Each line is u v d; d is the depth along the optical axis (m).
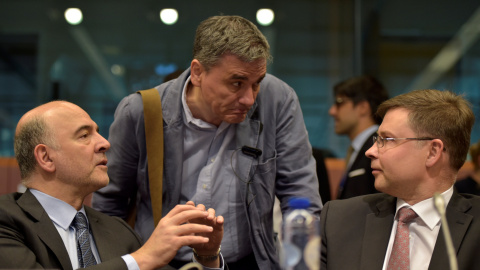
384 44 8.25
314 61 8.29
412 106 1.98
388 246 1.98
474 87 8.03
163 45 8.22
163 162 2.26
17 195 2.04
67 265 1.93
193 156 2.26
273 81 2.33
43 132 2.01
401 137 1.96
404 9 8.26
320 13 8.36
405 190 1.97
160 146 2.25
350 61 8.30
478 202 1.96
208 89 2.05
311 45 8.31
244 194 2.23
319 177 3.05
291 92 2.36
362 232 2.04
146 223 2.32
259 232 2.25
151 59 8.20
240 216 2.25
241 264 2.26
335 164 4.11
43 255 1.90
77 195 2.05
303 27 8.33
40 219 1.95
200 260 2.07
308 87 8.26
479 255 1.85
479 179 3.89
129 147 2.30
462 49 8.13
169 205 2.27
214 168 2.24
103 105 8.08
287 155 2.29
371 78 3.70
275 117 2.29
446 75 8.11
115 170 2.32
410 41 8.23
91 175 2.04
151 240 1.90
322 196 3.04
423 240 1.94
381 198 2.11
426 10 8.22
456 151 1.96
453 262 1.52
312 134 8.08
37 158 2.01
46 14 8.16
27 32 8.12
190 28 8.23
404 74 8.20
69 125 2.03
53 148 2.01
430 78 8.12
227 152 2.26
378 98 3.65
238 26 2.02
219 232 2.01
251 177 2.25
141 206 2.36
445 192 1.97
